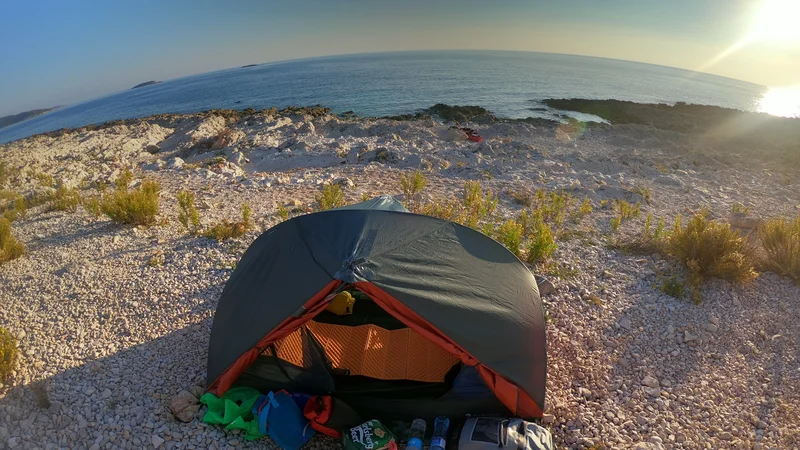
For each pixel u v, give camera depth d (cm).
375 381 517
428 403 488
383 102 6738
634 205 1271
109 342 614
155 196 1152
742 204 1338
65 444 446
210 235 955
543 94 8462
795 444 470
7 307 705
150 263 834
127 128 3375
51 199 1327
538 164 1700
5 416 471
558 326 670
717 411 517
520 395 482
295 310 465
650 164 1778
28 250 930
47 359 573
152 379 544
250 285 544
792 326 689
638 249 930
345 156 1928
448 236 588
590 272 836
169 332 640
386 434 457
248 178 1526
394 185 1417
